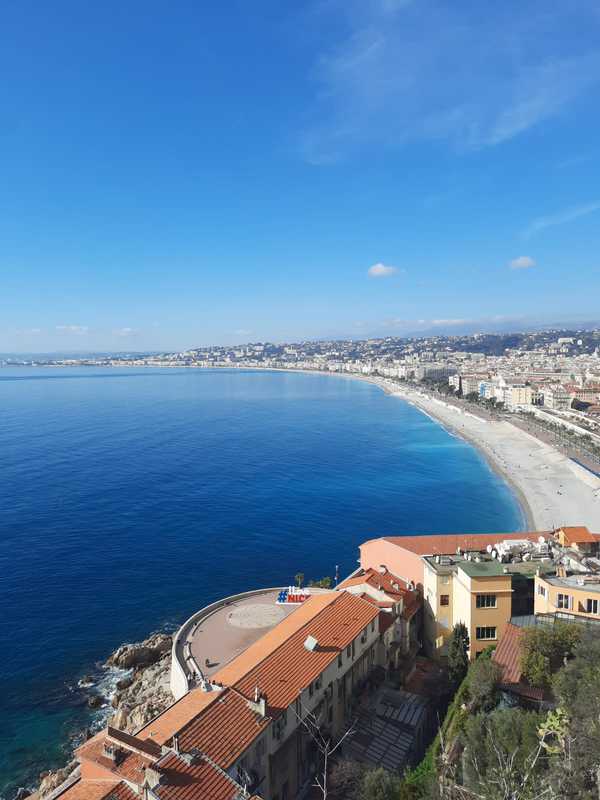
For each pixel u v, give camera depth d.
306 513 152.88
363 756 48.84
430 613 69.56
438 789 33.16
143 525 138.50
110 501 158.50
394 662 63.56
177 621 90.62
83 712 68.19
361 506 161.75
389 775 39.06
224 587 103.75
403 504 165.62
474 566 65.25
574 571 65.69
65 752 61.22
